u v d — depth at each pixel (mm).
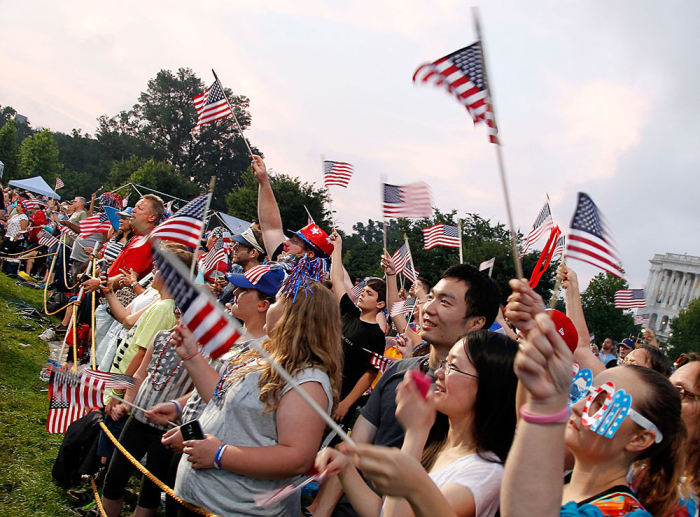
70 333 7535
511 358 2494
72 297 9695
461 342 2594
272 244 5340
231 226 19938
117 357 4766
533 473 1507
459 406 2498
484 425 2438
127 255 6188
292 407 2865
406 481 1628
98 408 3916
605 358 11758
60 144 111750
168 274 2227
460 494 2186
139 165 65375
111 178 67562
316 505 3094
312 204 37750
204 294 2180
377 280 5586
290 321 3021
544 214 4719
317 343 3004
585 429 2150
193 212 4453
